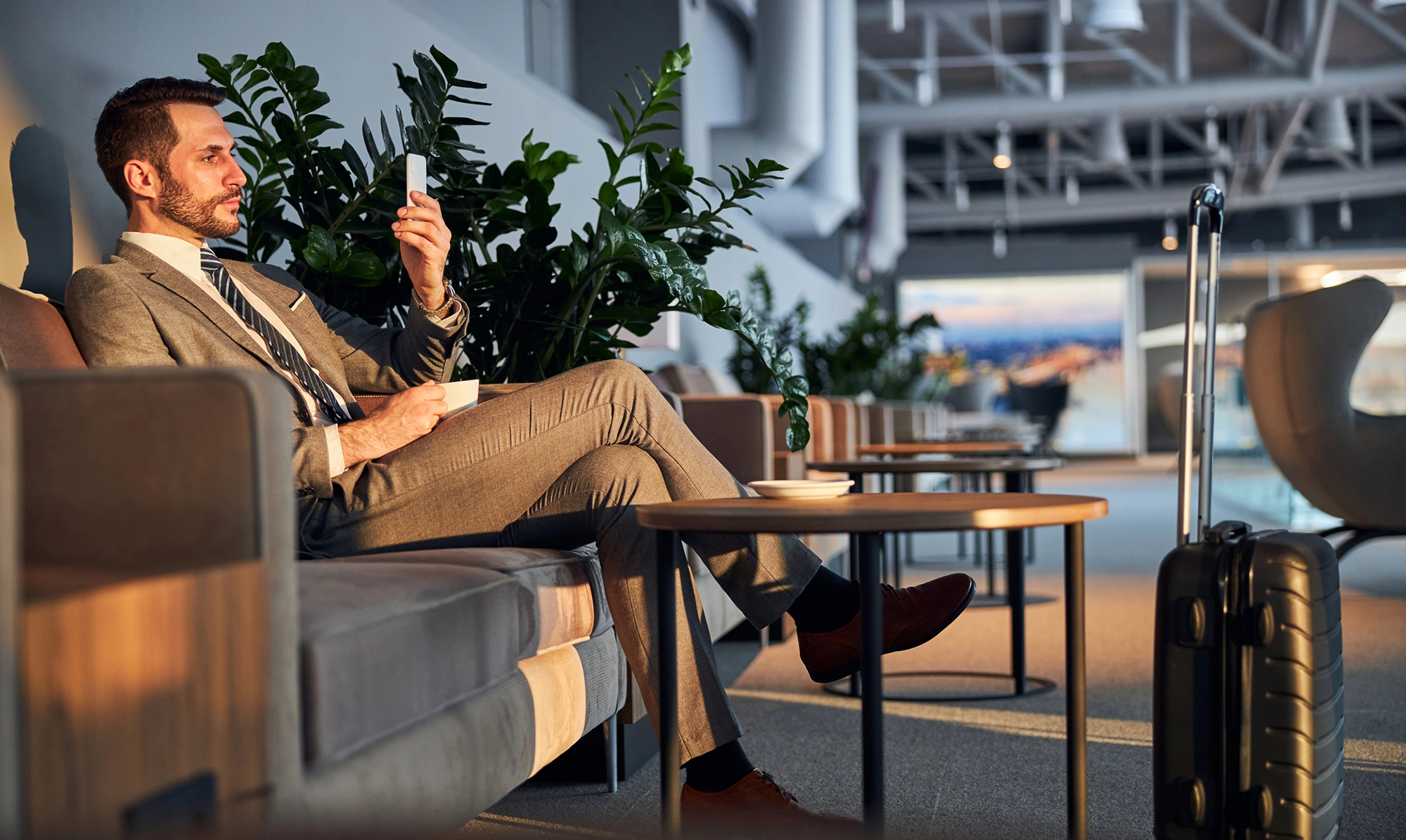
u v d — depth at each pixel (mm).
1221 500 7832
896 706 2502
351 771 1024
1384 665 2795
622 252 2113
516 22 5137
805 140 7883
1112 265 15258
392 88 3221
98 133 1729
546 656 1520
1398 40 9688
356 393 2000
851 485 1440
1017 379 15430
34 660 717
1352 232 16625
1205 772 1227
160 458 941
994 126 10914
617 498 1518
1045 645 3184
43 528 950
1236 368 7137
